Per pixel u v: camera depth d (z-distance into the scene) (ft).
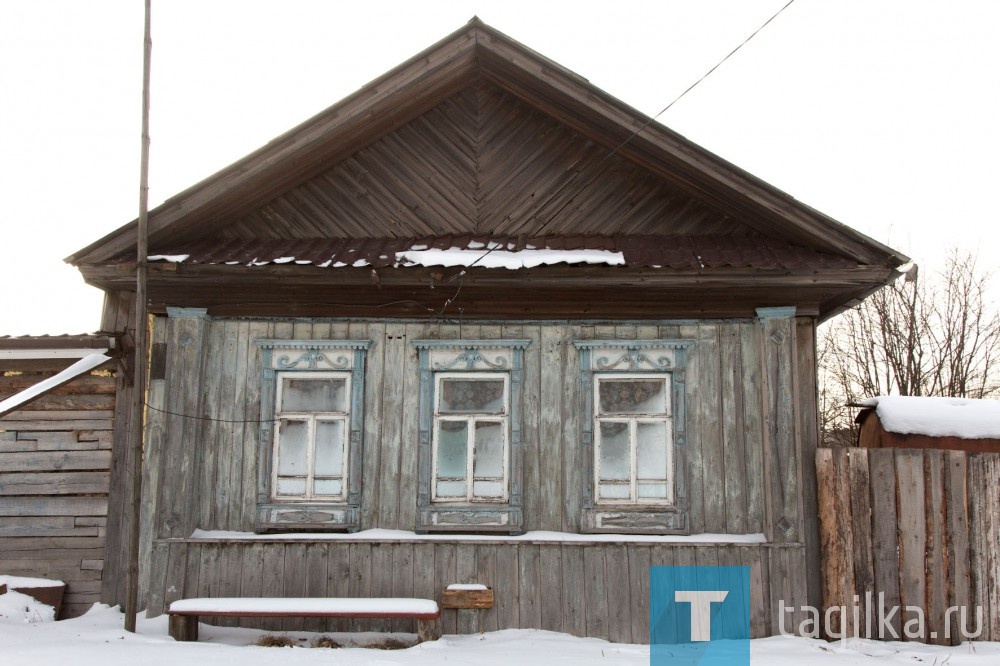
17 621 24.81
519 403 25.82
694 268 23.68
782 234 26.61
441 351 26.22
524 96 27.66
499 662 20.01
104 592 26.58
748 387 25.71
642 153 26.84
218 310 26.27
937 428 26.45
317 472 25.66
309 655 20.25
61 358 27.32
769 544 24.39
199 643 21.86
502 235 27.35
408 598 24.03
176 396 25.39
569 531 25.22
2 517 27.27
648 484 25.41
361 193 27.84
